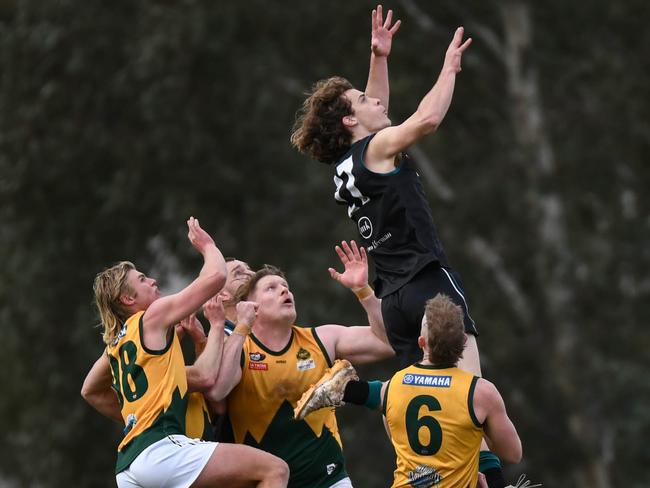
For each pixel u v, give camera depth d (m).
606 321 84.31
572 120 86.00
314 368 28.72
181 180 80.56
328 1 81.44
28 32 82.50
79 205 84.12
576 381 79.62
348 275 27.89
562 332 80.00
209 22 78.94
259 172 81.81
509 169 82.00
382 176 26.75
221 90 80.12
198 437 27.84
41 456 86.88
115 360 27.58
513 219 81.06
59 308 85.06
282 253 79.88
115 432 85.19
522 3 83.69
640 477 82.62
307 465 28.72
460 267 80.00
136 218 82.88
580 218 86.50
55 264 84.50
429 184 81.81
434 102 25.83
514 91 83.19
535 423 78.31
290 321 28.69
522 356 78.81
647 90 85.25
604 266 84.00
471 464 24.88
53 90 81.75
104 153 82.56
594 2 85.56
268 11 80.75
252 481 26.84
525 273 82.56
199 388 27.52
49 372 85.38
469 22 86.19
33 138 82.50
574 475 80.25
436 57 83.31
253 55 81.44
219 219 81.31
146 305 28.09
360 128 27.91
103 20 82.00
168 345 27.16
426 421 24.91
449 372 25.00
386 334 27.94
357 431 79.06
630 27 87.00
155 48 78.06
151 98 78.81
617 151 85.25
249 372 28.50
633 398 81.38
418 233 26.72
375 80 30.08
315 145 28.23
